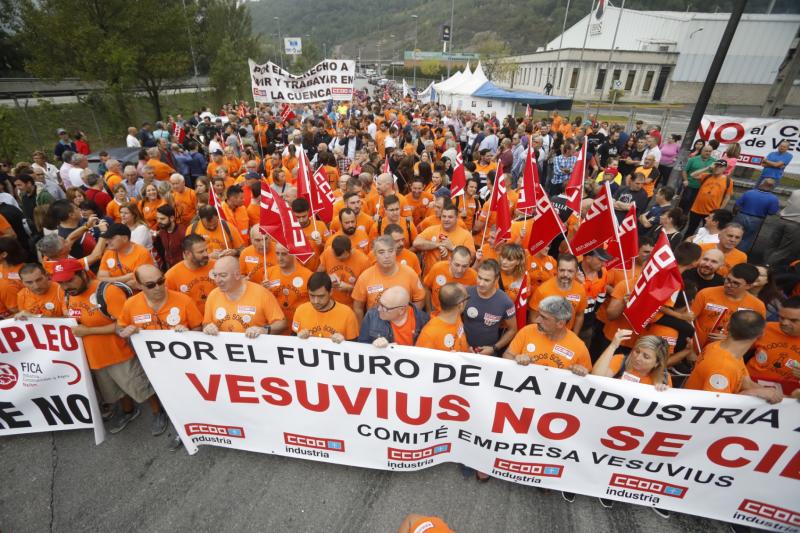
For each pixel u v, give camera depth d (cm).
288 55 8675
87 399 418
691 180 954
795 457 316
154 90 2547
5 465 409
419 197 767
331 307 386
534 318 464
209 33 3919
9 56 3347
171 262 662
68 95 3300
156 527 354
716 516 350
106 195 815
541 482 373
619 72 5081
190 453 415
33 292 404
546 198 462
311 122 1783
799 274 491
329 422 384
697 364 352
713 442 325
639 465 347
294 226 430
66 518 362
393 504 372
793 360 370
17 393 407
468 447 377
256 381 377
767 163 779
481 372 341
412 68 9438
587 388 328
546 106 2452
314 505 371
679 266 455
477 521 358
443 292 354
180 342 368
